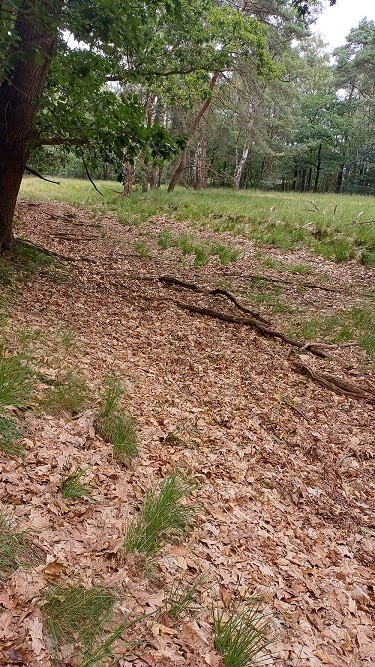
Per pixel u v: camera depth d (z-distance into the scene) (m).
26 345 5.24
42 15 5.55
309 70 45.53
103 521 3.11
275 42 29.39
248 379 6.64
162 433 4.66
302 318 9.37
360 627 3.06
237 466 4.56
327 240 15.49
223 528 3.59
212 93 18.92
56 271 9.29
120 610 2.48
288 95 35.28
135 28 6.51
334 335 8.66
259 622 2.79
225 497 4.02
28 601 2.31
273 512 4.07
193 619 2.63
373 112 47.56
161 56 12.38
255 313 9.20
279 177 52.59
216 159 45.81
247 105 29.45
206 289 10.48
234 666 2.43
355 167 56.34
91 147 8.88
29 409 4.01
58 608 2.32
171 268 12.02
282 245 15.15
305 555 3.64
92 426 4.20
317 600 3.19
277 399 6.20
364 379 7.08
